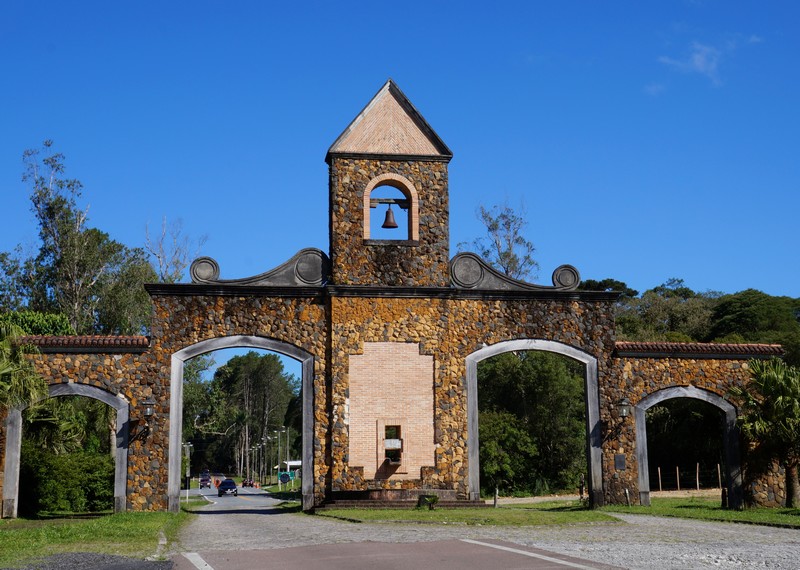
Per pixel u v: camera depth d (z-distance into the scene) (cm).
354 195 3047
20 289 5375
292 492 6875
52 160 5388
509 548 1498
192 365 5647
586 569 1203
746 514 2605
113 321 5391
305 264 3016
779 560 1387
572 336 3084
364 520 2267
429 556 1391
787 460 2944
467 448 2978
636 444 3050
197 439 13175
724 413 3094
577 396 5491
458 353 3023
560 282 3119
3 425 2741
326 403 2950
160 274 5519
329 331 2981
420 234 3067
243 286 2947
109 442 4672
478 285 3069
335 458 2909
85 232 5438
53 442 3347
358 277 3009
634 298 7869
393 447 2941
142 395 2848
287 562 1351
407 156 3088
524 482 5306
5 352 2603
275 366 12475
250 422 12050
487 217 5762
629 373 3088
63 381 2827
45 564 1362
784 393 2925
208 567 1295
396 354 2992
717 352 3119
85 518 2844
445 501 2836
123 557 1453
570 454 5400
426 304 3031
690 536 1841
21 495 3155
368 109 3102
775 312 6500
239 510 3400
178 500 2816
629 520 2336
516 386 5444
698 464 4656
